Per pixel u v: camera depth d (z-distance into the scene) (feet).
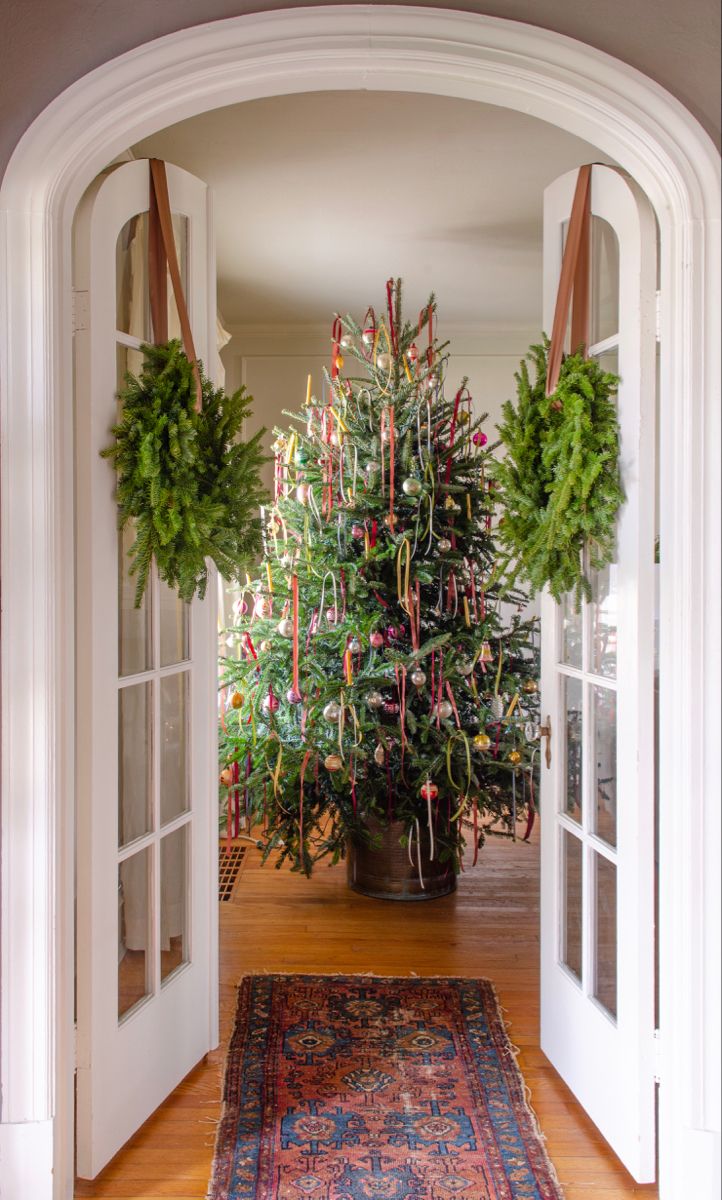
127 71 6.23
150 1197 6.72
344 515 11.64
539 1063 8.62
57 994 6.43
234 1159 7.10
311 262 14.24
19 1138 6.35
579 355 7.45
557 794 8.43
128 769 7.54
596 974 7.73
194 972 8.48
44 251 6.25
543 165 10.70
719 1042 6.35
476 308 16.96
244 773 12.25
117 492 7.10
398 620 11.88
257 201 11.77
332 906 12.48
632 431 6.96
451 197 11.68
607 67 6.29
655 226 6.83
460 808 11.54
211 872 8.73
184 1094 8.07
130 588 7.59
